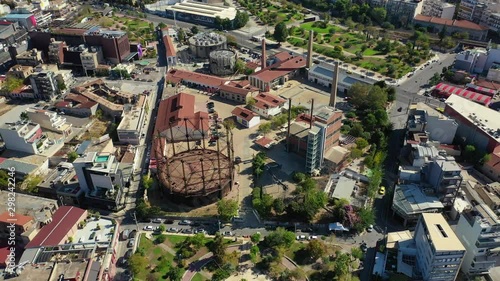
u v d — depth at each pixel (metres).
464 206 188.38
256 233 177.38
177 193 195.62
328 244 177.88
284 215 192.25
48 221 181.12
